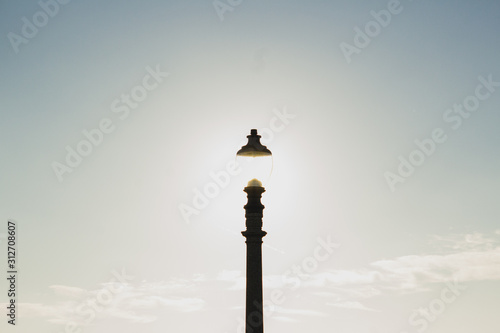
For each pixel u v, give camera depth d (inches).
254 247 841.5
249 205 845.8
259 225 844.6
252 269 838.5
